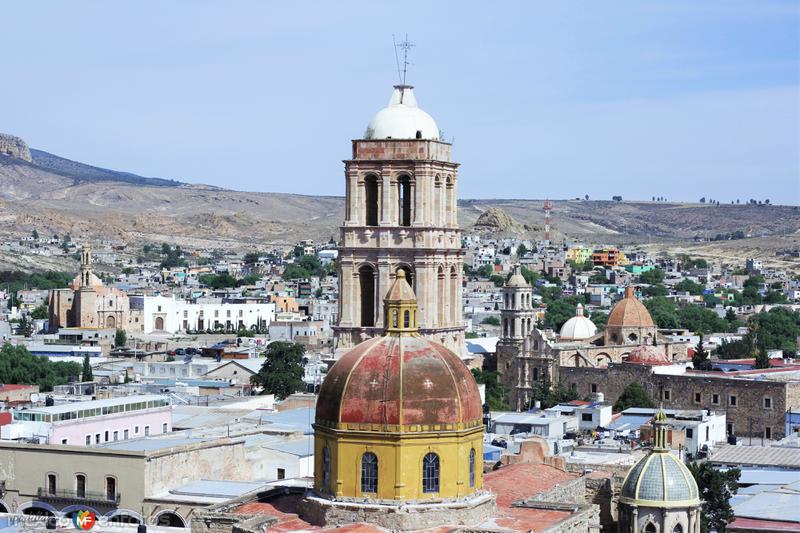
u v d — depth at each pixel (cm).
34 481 18875
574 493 17138
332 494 14238
